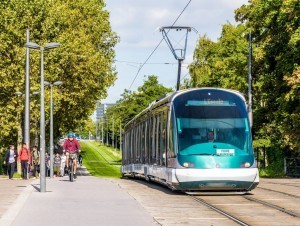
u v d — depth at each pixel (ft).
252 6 186.91
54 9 182.80
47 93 182.91
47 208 62.69
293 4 153.07
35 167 153.48
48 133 232.73
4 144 193.36
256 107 206.49
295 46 154.92
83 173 262.26
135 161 131.23
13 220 52.85
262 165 206.49
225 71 229.86
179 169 81.20
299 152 163.84
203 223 51.93
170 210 62.44
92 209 61.82
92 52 198.29
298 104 158.92
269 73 180.86
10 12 171.94
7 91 175.63
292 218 56.03
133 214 57.57
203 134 82.28
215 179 80.43
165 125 89.56
